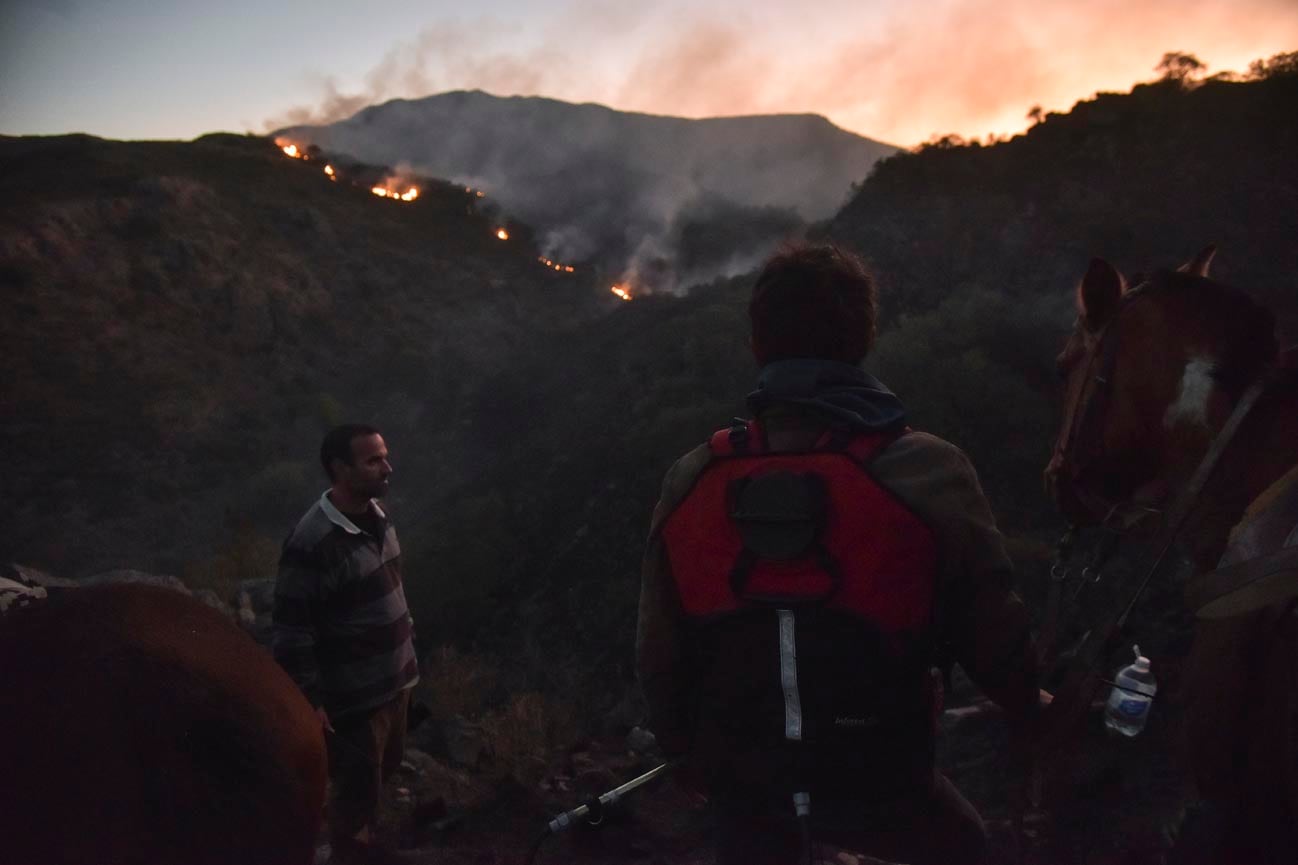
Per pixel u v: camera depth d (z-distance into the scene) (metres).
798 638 1.68
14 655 1.55
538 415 58.75
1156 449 2.20
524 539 32.53
